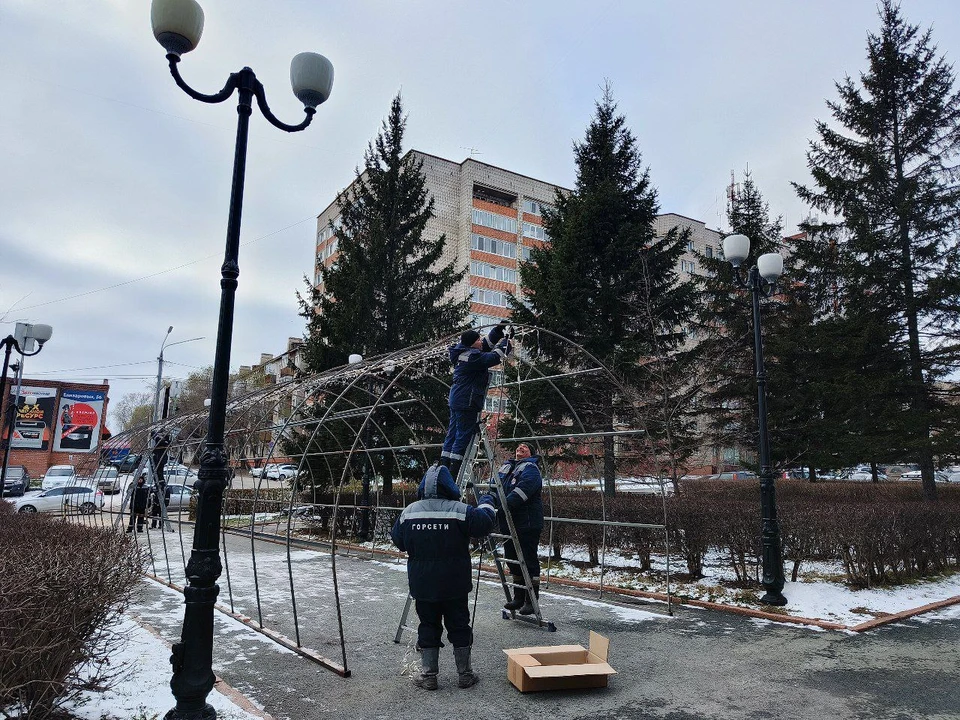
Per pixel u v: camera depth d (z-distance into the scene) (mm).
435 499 4922
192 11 4723
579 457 15453
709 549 10039
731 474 24922
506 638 6277
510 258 47469
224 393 4168
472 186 47062
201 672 3723
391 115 19188
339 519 15430
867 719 4207
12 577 3232
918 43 17453
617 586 8789
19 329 14500
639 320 16078
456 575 4773
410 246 18281
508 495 6922
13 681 3123
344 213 19188
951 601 7977
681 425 16078
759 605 7547
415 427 16719
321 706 4422
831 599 7797
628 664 5426
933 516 9688
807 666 5375
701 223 50281
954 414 14867
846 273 16250
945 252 16031
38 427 45562
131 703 4129
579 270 16188
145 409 75250
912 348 15852
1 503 11055
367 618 7074
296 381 11055
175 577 9766
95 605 3725
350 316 16141
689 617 7176
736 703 4508
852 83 17891
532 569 7059
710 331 20406
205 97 4762
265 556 12289
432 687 4754
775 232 21688
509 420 15578
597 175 17875
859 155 16891
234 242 4418
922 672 5219
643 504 10008
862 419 15672
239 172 4602
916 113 16875
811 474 21000
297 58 5621
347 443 14875
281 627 6664
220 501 4020
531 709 4379
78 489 17672
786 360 17297
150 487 14977
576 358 15836
